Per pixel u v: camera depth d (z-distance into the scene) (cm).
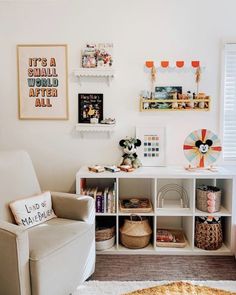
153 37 323
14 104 331
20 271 193
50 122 333
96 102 329
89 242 250
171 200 333
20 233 192
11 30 323
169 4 320
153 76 325
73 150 337
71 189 342
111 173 295
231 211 295
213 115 331
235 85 330
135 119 332
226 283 249
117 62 325
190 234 304
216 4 319
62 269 216
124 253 298
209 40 323
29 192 271
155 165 327
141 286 244
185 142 313
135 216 312
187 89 328
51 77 327
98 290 239
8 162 262
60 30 323
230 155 338
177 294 233
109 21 321
